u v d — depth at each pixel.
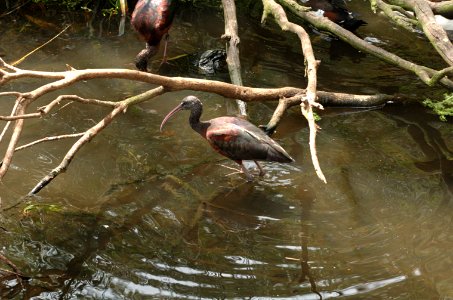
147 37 10.29
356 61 11.21
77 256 6.89
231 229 7.41
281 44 11.60
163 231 7.32
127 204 7.71
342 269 6.87
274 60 11.09
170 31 11.80
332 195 8.04
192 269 6.78
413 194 8.11
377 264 6.95
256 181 8.22
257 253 7.05
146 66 10.39
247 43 11.58
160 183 8.09
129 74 7.95
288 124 9.46
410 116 9.80
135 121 9.27
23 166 8.18
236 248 7.11
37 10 12.10
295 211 7.75
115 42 11.29
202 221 7.50
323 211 7.77
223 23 12.18
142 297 6.39
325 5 12.02
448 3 10.34
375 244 7.25
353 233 7.43
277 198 7.95
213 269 6.79
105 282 6.57
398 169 8.59
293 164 8.58
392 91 10.35
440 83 9.62
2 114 9.09
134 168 8.32
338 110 9.88
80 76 7.56
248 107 9.73
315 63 9.27
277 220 7.59
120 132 9.00
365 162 8.70
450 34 11.66
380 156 8.84
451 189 8.22
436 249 7.20
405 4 10.44
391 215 7.74
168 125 9.23
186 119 9.41
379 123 9.62
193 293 6.46
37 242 7.04
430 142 9.21
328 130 9.37
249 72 10.70
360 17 12.62
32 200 7.64
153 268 6.77
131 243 7.11
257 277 6.71
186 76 10.50
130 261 6.85
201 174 8.30
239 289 6.53
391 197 8.03
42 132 8.86
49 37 11.27
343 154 8.84
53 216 7.42
